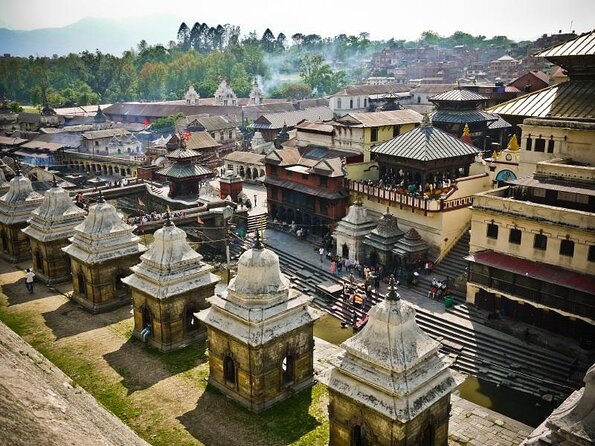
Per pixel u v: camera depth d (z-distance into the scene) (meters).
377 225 53.88
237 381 31.12
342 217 61.84
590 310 36.75
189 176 75.31
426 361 24.67
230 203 68.06
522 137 50.41
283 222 68.81
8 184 61.22
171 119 135.62
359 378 24.28
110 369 34.47
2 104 158.25
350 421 25.06
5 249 55.78
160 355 36.34
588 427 18.56
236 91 189.50
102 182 88.75
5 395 13.65
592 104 46.88
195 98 167.62
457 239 53.28
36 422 13.24
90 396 23.61
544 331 39.91
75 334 39.06
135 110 157.38
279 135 92.56
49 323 40.81
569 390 34.66
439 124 78.12
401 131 68.00
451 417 31.38
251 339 29.36
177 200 74.25
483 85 103.06
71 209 49.06
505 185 53.75
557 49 49.12
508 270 41.06
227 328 30.53
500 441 29.30
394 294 24.44
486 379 37.16
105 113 161.50
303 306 31.86
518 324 41.19
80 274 43.56
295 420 29.75
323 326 46.66
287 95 181.75
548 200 43.41
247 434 28.53
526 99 51.66
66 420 14.74
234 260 61.91
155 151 104.19
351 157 63.84
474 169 58.84
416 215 54.00
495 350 39.34
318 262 57.34
